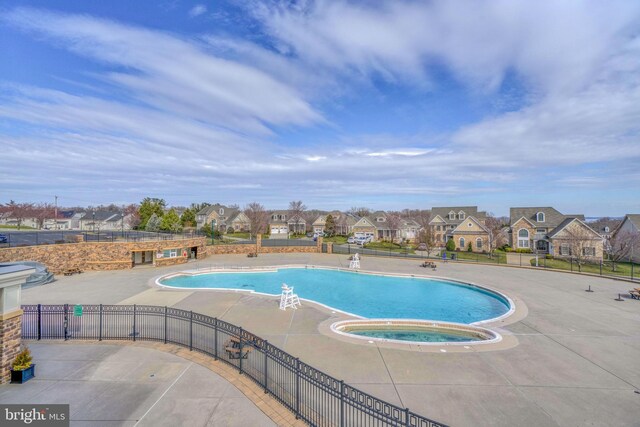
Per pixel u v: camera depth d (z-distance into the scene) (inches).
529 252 1836.9
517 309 661.3
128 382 335.3
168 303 695.1
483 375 371.6
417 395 326.3
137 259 1300.4
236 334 383.6
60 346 433.1
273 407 295.4
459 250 1961.1
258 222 2655.0
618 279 978.7
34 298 729.6
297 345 462.6
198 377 348.2
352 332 577.3
